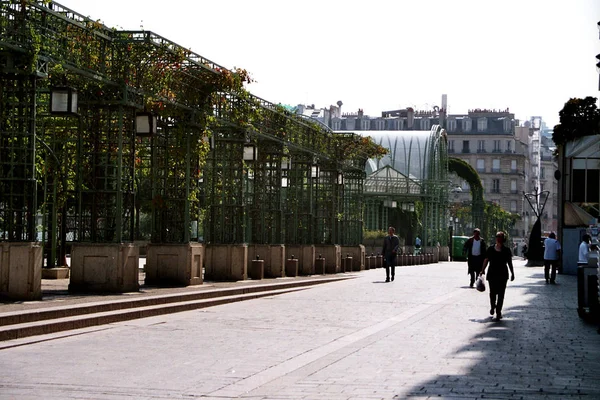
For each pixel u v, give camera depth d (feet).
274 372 38.88
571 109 146.51
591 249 66.39
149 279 85.35
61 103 63.67
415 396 32.63
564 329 59.21
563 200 152.05
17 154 62.34
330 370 39.55
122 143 74.18
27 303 59.36
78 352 44.75
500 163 533.96
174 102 82.23
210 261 98.99
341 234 156.04
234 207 100.12
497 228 414.62
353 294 91.66
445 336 53.78
